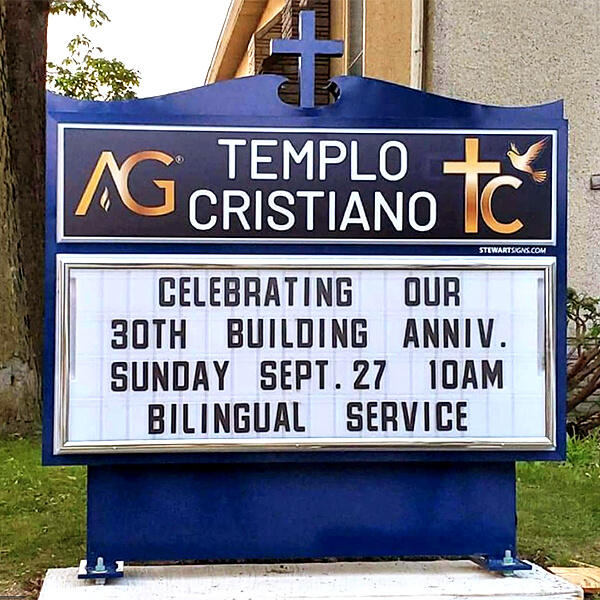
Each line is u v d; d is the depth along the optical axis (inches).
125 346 193.8
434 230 201.0
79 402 192.4
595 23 418.6
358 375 198.5
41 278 404.8
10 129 393.1
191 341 195.2
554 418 201.6
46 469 311.7
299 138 198.8
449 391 200.4
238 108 198.4
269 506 199.9
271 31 733.3
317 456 197.9
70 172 193.6
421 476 203.5
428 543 203.2
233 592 189.5
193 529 197.8
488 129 202.5
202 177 196.9
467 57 415.8
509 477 205.0
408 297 200.1
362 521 201.9
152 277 194.9
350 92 201.3
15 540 240.4
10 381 378.9
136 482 196.7
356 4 535.5
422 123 201.3
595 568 230.1
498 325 201.5
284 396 197.0
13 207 386.9
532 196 202.8
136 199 195.0
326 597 188.1
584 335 379.6
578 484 302.2
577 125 417.7
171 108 196.9
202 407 195.0
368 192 200.1
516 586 195.8
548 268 201.9
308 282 198.1
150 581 195.5
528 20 417.4
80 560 226.4
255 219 197.5
